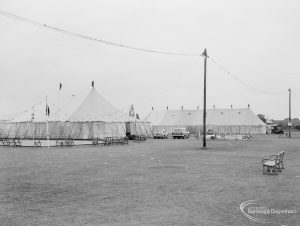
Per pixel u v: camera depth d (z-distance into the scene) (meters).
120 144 40.78
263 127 81.44
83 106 46.94
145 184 12.66
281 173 15.84
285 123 140.62
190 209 8.88
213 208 8.98
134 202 9.68
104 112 47.41
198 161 21.17
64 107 47.41
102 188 11.86
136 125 57.72
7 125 48.56
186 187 12.04
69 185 12.48
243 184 12.70
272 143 43.66
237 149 32.22
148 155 25.45
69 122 45.84
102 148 33.31
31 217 8.10
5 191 11.34
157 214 8.36
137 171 16.38
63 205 9.33
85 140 45.84
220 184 12.66
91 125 45.50
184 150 30.72
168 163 19.98
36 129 47.16
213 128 82.88
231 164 19.52
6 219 7.93
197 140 53.56
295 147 35.34
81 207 9.09
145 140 52.62
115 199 10.08
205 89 33.06
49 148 33.25
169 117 88.75
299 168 17.88
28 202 9.70
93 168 17.58
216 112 86.06
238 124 81.44
